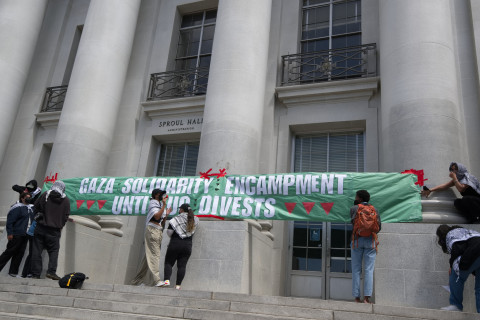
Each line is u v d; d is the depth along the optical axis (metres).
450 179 7.42
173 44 13.41
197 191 8.34
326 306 5.45
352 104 10.45
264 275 8.58
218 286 7.30
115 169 11.76
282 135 10.75
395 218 6.98
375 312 5.23
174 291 6.25
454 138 7.82
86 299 5.96
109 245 10.30
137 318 5.13
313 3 12.45
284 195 7.80
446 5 9.09
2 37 13.05
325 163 10.66
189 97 11.82
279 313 5.33
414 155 7.71
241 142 9.25
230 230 7.62
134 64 12.98
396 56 8.69
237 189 8.12
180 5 13.67
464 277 5.35
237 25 10.25
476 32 9.55
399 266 6.41
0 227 10.98
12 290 6.80
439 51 8.43
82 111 11.17
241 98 9.60
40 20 14.10
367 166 9.84
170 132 11.94
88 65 11.63
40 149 13.27
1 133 12.49
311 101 10.78
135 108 12.34
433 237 6.43
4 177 13.03
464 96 9.32
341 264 9.53
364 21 11.37
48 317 5.49
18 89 13.12
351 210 6.38
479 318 4.83
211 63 10.27
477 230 6.38
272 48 11.61
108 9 12.27
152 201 7.63
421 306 6.13
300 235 10.02
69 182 9.55
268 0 11.06
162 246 8.03
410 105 8.09
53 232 7.64
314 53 11.38
